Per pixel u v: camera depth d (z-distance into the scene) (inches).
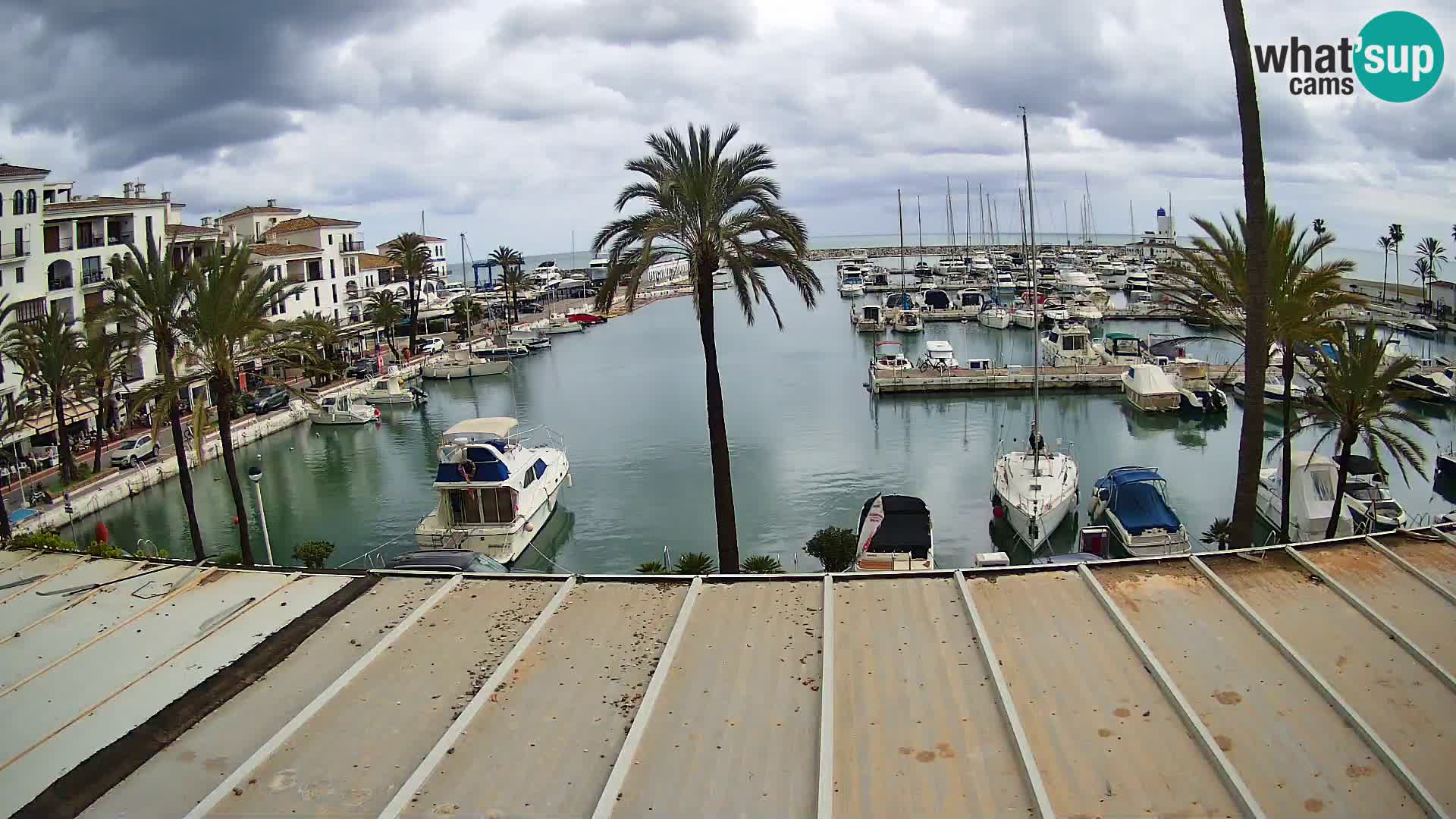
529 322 4692.4
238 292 1196.5
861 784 401.7
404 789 398.0
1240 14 786.8
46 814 397.4
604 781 407.8
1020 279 5339.6
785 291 6968.5
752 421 2422.5
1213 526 1342.3
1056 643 512.7
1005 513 1465.3
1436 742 418.9
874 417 2429.9
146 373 2397.9
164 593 628.1
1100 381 2684.5
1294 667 483.5
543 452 1806.1
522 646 523.8
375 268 4175.7
